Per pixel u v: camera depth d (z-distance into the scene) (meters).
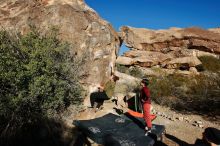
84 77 9.50
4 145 5.17
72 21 9.84
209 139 4.12
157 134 5.61
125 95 11.18
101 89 9.12
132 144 4.80
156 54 23.16
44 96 5.96
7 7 9.58
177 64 20.98
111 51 11.79
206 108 11.83
